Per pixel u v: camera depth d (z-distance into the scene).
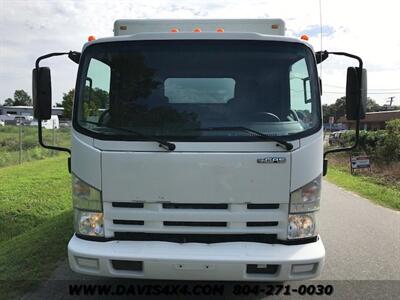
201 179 3.80
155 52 4.09
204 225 3.88
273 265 3.77
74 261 3.90
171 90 4.05
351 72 4.22
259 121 3.99
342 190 12.98
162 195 3.82
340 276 5.47
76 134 3.96
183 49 4.09
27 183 12.47
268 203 3.83
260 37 4.07
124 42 4.10
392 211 9.70
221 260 3.72
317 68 4.09
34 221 8.47
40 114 4.13
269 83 4.07
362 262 6.04
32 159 20.44
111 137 3.85
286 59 4.10
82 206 3.95
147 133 3.88
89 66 4.11
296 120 3.99
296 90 4.05
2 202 9.69
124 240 3.94
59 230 7.23
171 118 3.97
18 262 5.70
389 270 5.73
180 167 3.79
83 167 3.91
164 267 3.76
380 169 18.50
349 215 9.21
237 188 3.80
